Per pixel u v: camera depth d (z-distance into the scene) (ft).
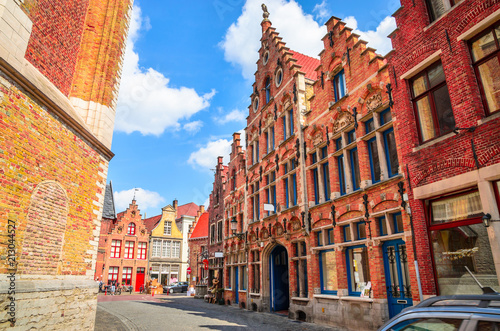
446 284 24.13
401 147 29.07
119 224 140.97
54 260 24.21
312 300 41.42
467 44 24.56
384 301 30.99
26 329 19.97
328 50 44.96
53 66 27.96
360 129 36.99
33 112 22.12
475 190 22.97
